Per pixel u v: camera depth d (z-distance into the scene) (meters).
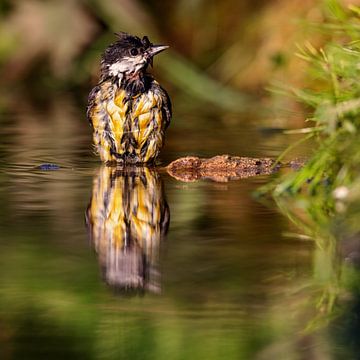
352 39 11.10
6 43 25.97
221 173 12.44
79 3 25.83
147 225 9.25
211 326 6.30
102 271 7.57
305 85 17.86
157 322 6.39
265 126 17.81
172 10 25.89
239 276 7.42
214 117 19.69
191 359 5.87
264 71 22.66
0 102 22.86
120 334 6.19
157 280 7.34
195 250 8.25
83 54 25.88
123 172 12.58
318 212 9.77
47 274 7.50
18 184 11.59
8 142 15.60
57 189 11.23
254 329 6.27
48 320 6.47
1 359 5.80
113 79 13.12
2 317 6.56
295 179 10.78
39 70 26.00
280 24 22.52
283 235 8.80
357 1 13.34
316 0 21.17
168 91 24.25
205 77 23.81
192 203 10.31
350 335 6.17
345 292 7.01
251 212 9.80
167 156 14.02
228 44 24.62
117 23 25.67
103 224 9.30
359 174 10.41
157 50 13.10
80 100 23.45
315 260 7.88
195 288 7.12
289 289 7.09
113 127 13.12
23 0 26.00
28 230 9.05
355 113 10.39
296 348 5.93
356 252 8.13
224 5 25.25
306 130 10.50
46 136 16.45
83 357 5.84
